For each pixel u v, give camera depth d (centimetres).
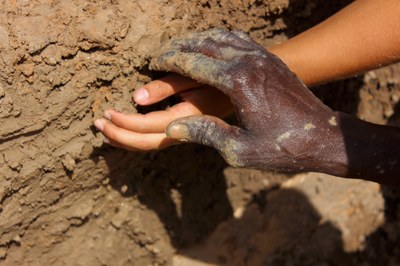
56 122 63
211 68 57
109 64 62
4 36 57
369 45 58
